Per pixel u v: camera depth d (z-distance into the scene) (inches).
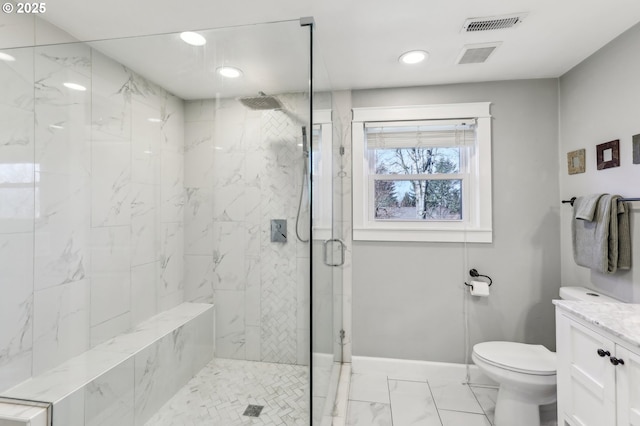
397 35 65.7
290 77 60.6
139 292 68.8
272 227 65.9
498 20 60.4
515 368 63.8
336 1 54.9
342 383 86.0
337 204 86.0
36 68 58.9
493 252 88.8
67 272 62.7
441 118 90.8
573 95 80.8
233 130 67.8
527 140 87.6
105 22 60.4
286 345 65.0
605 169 70.7
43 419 54.6
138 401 64.7
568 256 83.6
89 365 63.7
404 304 92.7
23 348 57.3
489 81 88.9
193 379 66.6
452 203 94.9
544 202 86.9
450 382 89.0
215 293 69.6
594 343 48.3
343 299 95.1
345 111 94.8
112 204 68.2
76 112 63.9
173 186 70.1
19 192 57.9
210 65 65.1
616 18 60.0
